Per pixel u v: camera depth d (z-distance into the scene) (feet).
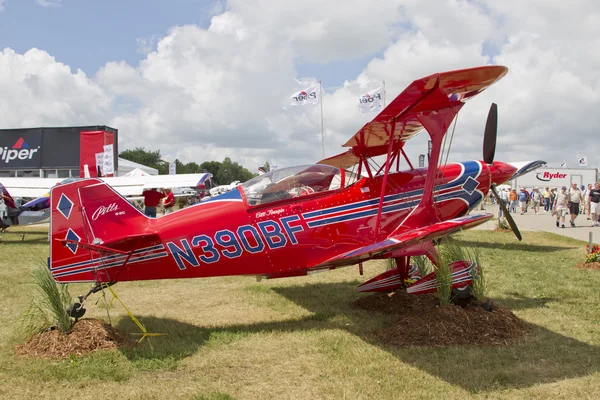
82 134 67.92
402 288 21.30
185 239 17.69
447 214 22.15
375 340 16.07
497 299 21.02
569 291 22.31
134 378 13.15
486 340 15.23
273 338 16.70
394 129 18.52
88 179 16.94
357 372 13.25
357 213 19.51
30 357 14.55
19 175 122.72
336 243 19.15
